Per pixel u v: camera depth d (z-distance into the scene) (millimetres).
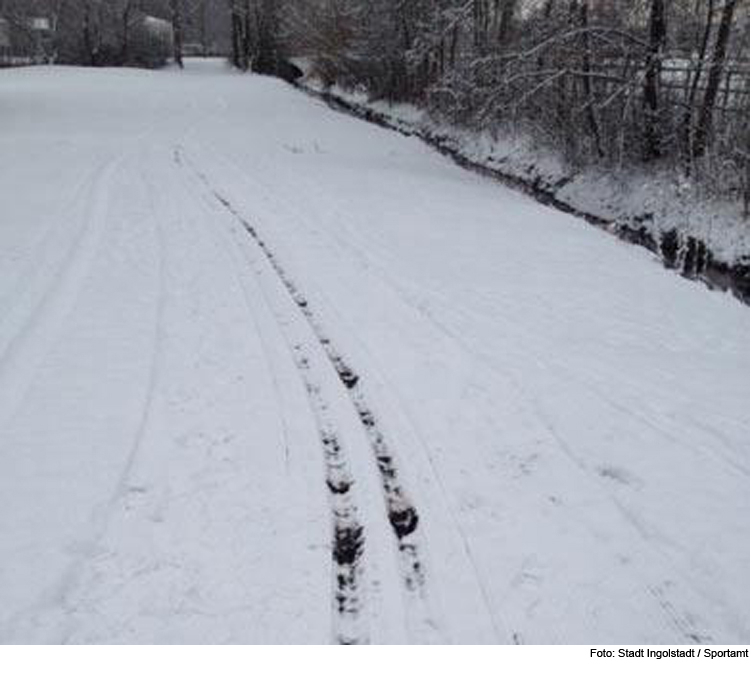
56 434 5070
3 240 9102
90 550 4023
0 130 19188
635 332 7441
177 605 3678
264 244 9516
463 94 20562
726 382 6363
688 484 4828
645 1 13984
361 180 14914
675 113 13477
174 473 4672
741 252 10555
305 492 4500
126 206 11203
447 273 8891
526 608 3732
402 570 3938
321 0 38312
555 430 5379
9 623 3564
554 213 13367
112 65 60719
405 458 4914
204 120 23297
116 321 6914
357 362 6254
